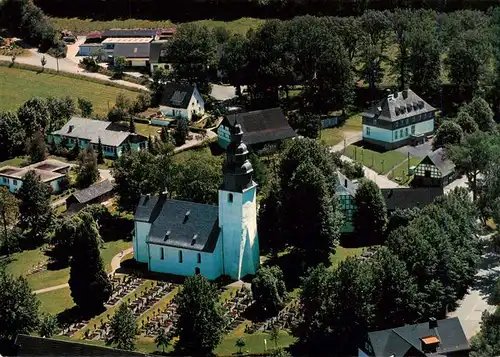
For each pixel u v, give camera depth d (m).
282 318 178.25
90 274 181.12
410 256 173.38
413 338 155.12
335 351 162.88
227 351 165.62
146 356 141.12
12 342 167.75
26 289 171.38
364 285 162.50
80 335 172.88
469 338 166.12
